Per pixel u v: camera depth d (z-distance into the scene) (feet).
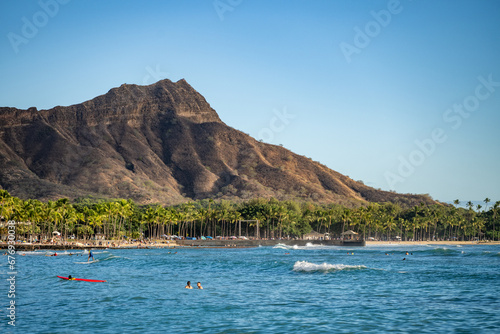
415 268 480.23
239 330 208.33
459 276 392.47
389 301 272.92
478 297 285.64
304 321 223.71
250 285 342.64
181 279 379.96
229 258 647.15
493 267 491.72
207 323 220.43
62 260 590.55
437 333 201.36
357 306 258.37
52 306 258.78
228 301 274.57
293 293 303.27
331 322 221.25
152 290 316.40
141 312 243.81
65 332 205.05
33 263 539.29
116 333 203.62
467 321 221.46
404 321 222.28
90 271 444.14
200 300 277.85
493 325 213.46
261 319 228.02
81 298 283.59
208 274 419.95
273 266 492.13
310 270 435.53
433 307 254.47
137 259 616.80
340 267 449.06
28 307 255.91
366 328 210.18
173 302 271.08
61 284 343.26
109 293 302.66
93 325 216.74
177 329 209.97
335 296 290.97
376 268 462.60
